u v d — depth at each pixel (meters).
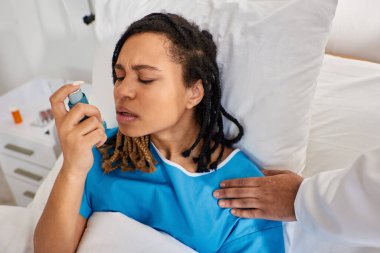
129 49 0.73
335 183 0.65
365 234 0.58
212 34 0.95
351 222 0.59
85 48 1.69
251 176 0.88
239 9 0.93
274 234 0.87
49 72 1.91
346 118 1.03
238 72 0.91
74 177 0.72
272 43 0.88
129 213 0.88
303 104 0.90
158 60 0.72
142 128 0.75
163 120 0.75
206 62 0.80
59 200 0.73
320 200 0.65
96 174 0.89
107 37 1.13
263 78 0.90
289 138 0.92
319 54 0.87
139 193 0.86
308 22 0.85
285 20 0.87
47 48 1.81
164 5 1.04
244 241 0.86
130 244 0.78
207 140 0.87
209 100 0.82
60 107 0.72
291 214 0.78
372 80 1.05
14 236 0.86
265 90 0.90
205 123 0.83
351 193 0.59
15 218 0.91
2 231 0.87
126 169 0.87
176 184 0.84
